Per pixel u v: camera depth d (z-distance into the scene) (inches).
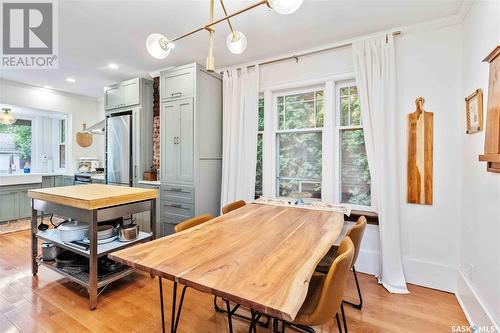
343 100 115.0
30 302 81.0
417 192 95.1
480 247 69.8
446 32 91.0
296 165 127.0
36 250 99.2
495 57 58.1
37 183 186.5
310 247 51.6
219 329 70.4
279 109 130.6
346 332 61.7
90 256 77.9
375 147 99.0
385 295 88.6
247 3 82.1
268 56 123.6
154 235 98.7
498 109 56.7
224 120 134.3
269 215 80.4
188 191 126.5
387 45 97.3
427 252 94.3
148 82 151.9
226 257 46.3
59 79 161.3
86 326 70.1
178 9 85.9
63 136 214.5
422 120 94.2
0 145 185.8
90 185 111.8
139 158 148.0
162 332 65.8
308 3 82.0
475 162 74.5
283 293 34.2
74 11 87.3
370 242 105.3
